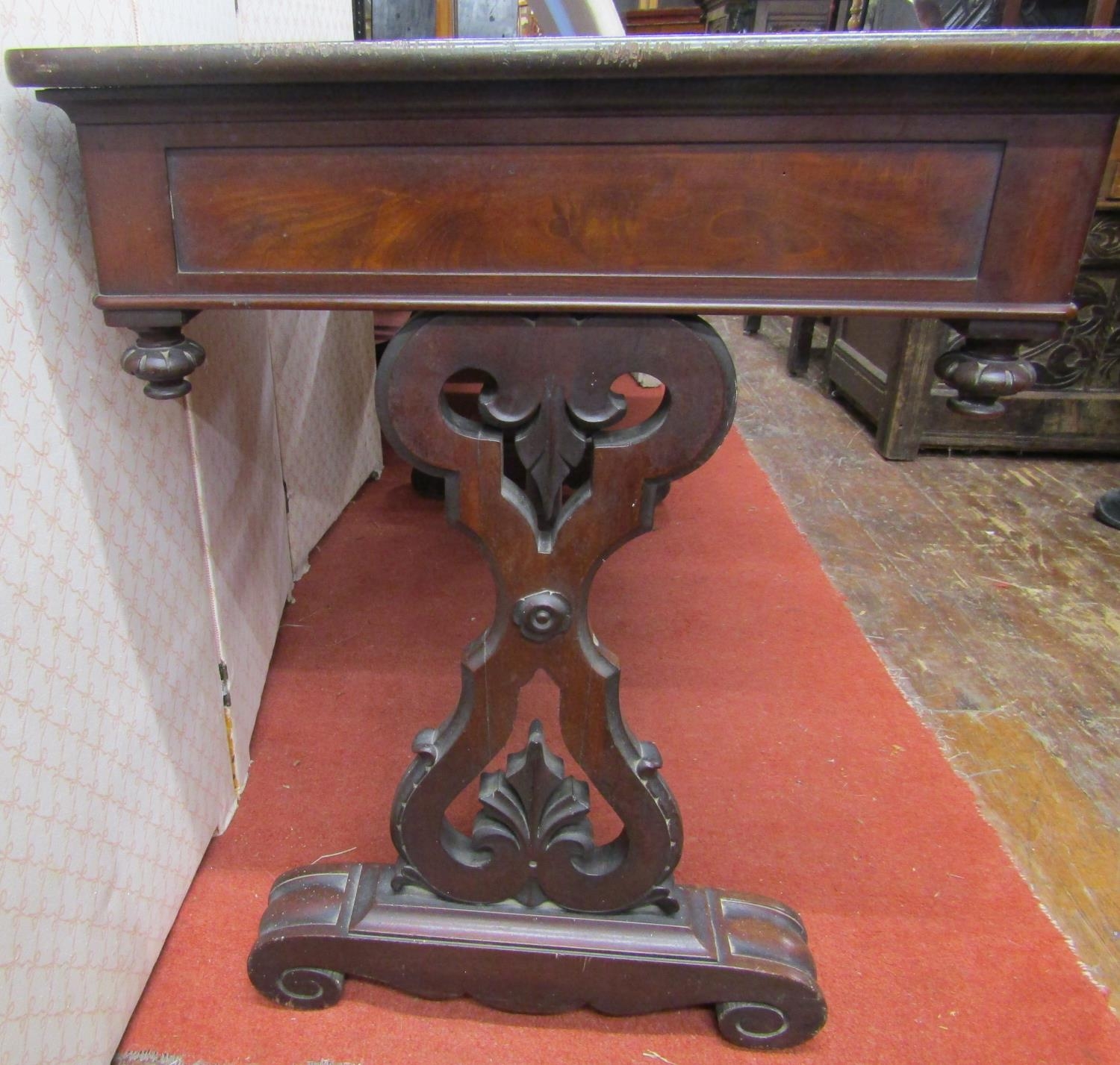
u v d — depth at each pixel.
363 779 1.13
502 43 0.50
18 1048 0.62
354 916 0.82
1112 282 2.17
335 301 0.60
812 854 1.03
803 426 2.57
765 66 0.49
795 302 0.57
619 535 0.68
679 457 0.65
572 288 0.58
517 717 1.24
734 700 1.31
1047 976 0.89
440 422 0.65
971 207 0.54
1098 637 1.51
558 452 0.66
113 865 0.76
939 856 1.04
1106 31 0.47
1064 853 1.05
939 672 1.40
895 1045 0.82
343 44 0.51
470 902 0.83
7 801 0.60
